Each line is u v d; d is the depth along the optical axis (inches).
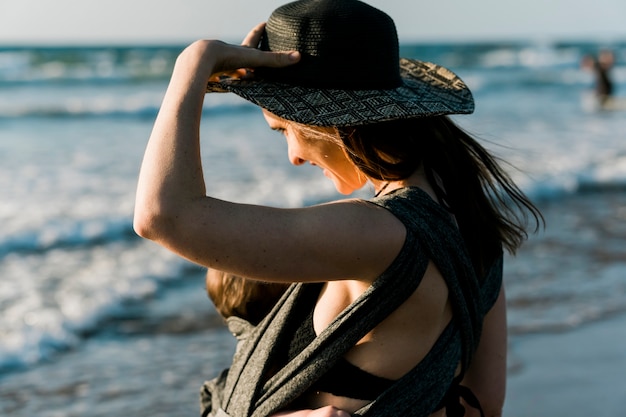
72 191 428.5
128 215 366.9
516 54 2393.0
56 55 1658.5
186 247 55.1
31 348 208.4
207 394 76.2
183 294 261.4
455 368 63.9
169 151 56.1
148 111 935.7
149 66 1656.0
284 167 516.1
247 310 70.9
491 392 73.8
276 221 55.6
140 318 236.7
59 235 327.9
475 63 2181.3
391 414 60.0
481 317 65.4
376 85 62.7
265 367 63.3
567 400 179.9
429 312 60.1
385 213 58.3
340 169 67.0
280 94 61.3
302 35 62.1
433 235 59.8
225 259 55.2
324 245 55.9
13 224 341.1
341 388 60.7
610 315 240.4
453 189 65.0
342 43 61.4
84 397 182.7
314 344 60.2
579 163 542.9
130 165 535.2
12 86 1307.8
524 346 212.8
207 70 59.3
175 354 209.5
